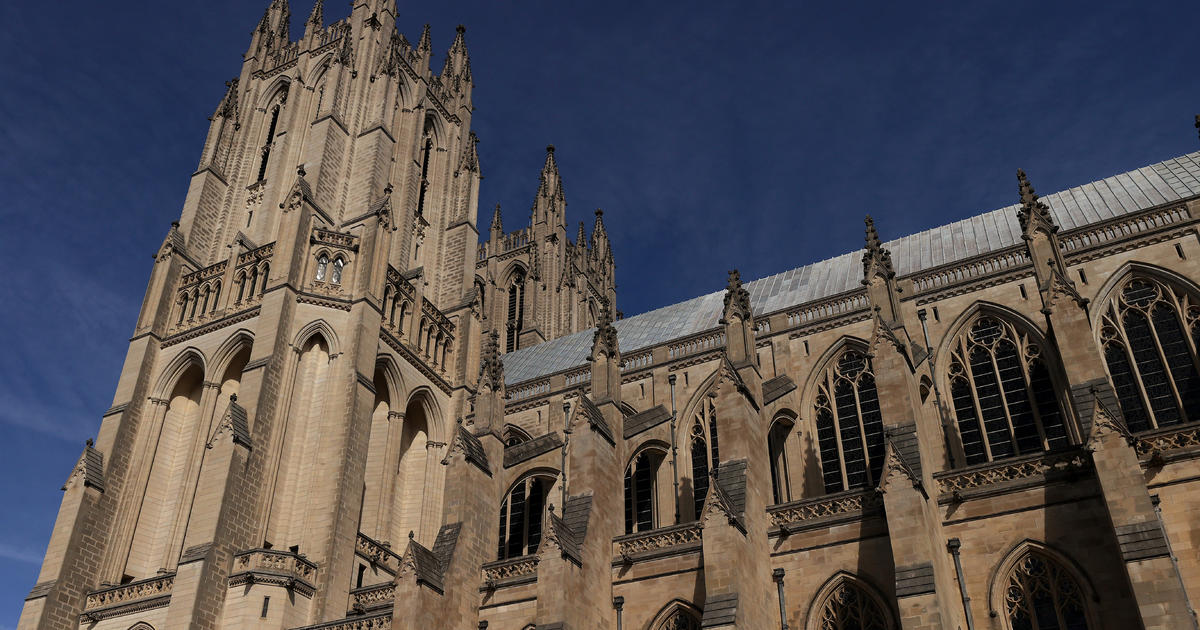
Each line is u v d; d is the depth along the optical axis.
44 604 60.72
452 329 84.50
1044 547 44.03
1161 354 57.81
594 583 52.62
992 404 61.66
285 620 56.47
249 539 59.56
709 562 46.94
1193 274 58.50
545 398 80.56
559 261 130.25
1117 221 63.09
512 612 55.53
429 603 51.47
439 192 97.19
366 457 66.50
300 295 69.75
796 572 49.69
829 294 78.19
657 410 71.75
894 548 43.47
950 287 66.19
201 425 69.06
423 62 99.25
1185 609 37.16
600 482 56.78
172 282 78.12
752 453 53.47
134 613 60.75
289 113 88.12
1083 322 48.22
